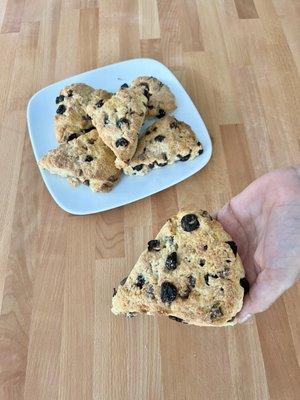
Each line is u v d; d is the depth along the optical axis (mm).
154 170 372
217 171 377
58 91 424
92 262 333
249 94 427
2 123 423
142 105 378
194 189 368
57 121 393
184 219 262
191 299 241
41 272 330
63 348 296
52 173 369
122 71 436
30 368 290
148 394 279
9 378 287
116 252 337
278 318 303
